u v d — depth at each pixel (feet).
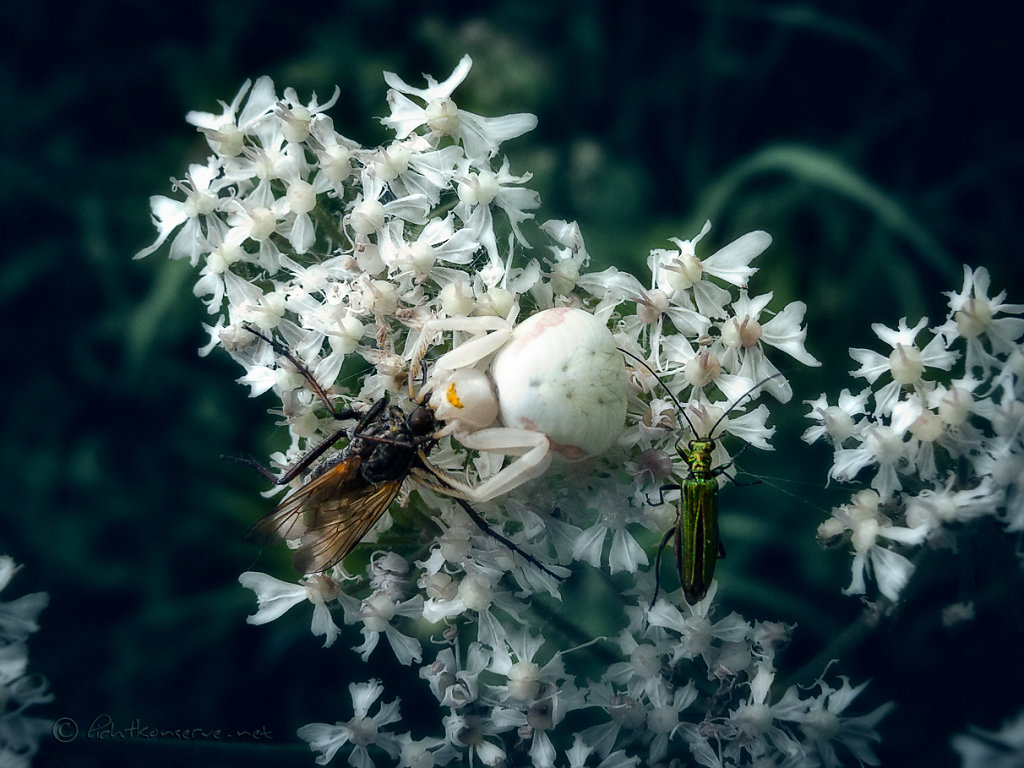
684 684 0.28
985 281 0.28
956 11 0.39
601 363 0.25
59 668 0.35
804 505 0.33
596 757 0.28
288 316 0.28
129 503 0.37
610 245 0.36
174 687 0.35
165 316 0.37
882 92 0.39
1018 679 0.30
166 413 0.38
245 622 0.36
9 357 0.38
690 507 0.27
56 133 0.39
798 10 0.39
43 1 0.40
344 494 0.27
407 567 0.28
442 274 0.27
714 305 0.28
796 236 0.37
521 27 0.39
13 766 0.26
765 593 0.33
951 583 0.30
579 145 0.37
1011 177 0.38
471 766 0.28
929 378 0.32
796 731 0.28
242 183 0.29
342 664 0.35
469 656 0.28
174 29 0.40
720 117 0.39
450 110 0.28
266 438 0.37
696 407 0.27
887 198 0.35
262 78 0.29
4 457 0.37
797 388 0.34
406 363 0.27
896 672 0.30
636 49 0.40
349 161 0.28
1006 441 0.27
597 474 0.27
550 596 0.28
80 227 0.39
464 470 0.27
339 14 0.39
